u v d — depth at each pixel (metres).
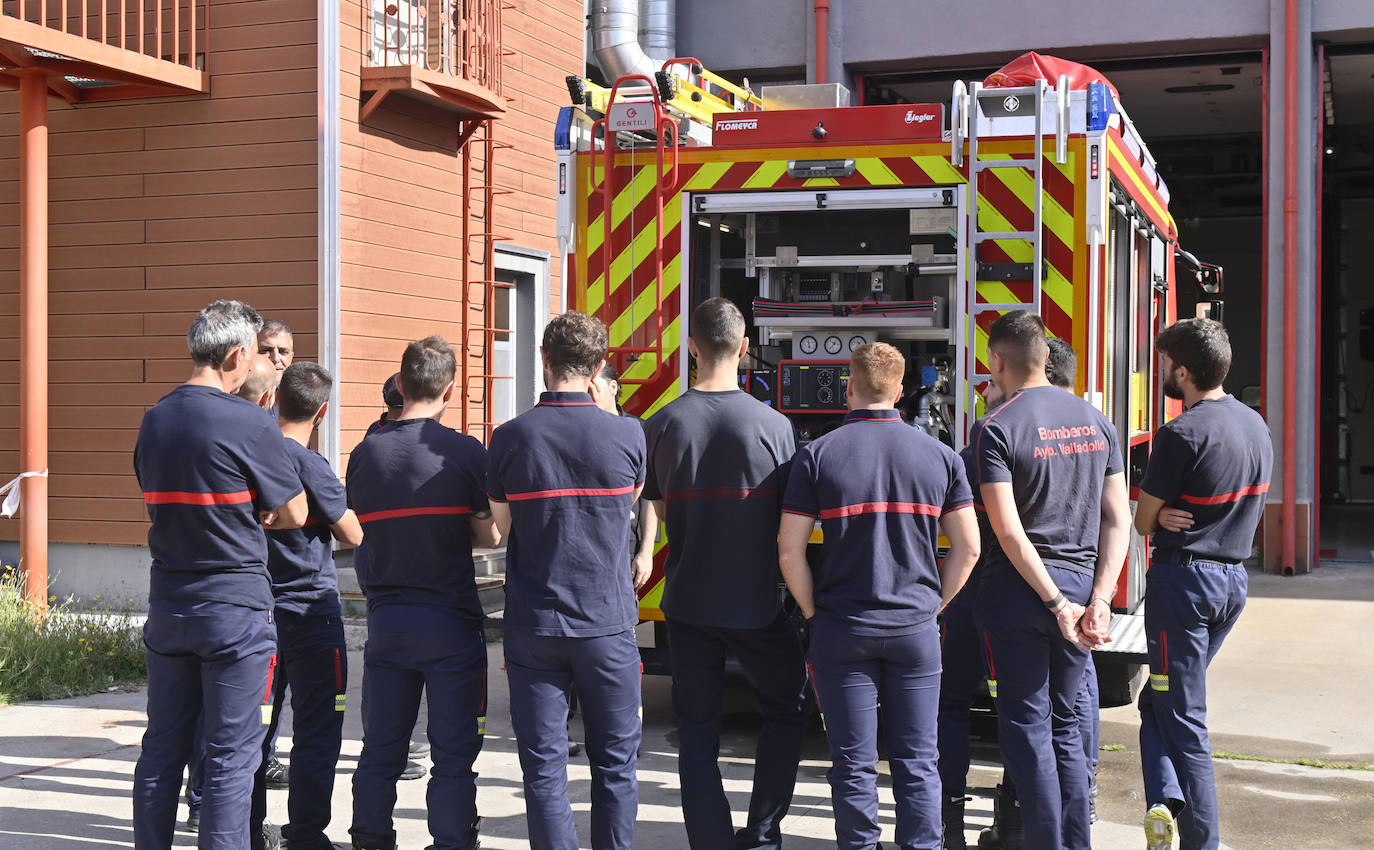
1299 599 10.52
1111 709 6.86
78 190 9.75
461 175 10.64
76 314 9.77
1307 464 12.16
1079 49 12.80
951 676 4.82
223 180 9.41
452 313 10.53
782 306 6.29
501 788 5.44
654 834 4.86
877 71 13.58
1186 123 17.19
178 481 3.95
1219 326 4.48
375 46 9.78
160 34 9.05
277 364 5.30
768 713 4.46
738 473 4.22
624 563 4.09
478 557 9.03
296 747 4.45
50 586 9.82
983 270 5.71
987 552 4.28
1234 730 6.46
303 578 4.43
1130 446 6.71
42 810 5.06
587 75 14.10
